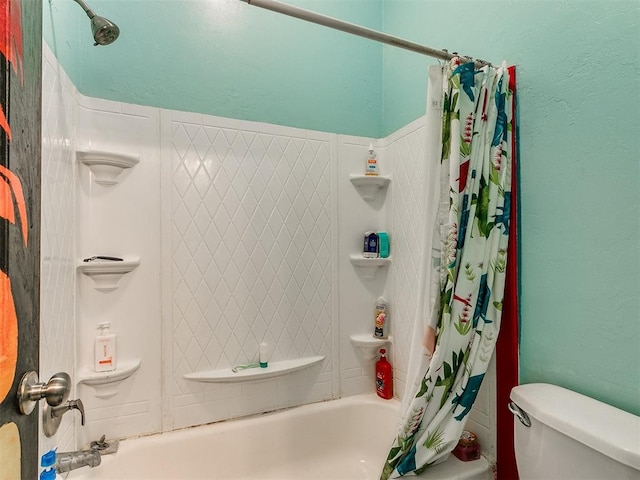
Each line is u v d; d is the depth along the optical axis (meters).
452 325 1.08
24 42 0.52
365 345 1.72
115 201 1.34
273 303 1.59
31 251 0.54
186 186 1.45
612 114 0.91
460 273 1.08
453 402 1.10
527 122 1.13
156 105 1.43
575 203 0.99
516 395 0.99
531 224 1.11
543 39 1.08
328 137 1.73
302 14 0.99
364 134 1.86
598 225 0.94
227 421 1.50
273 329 1.59
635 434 0.77
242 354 1.53
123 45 1.39
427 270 1.12
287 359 1.62
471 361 1.10
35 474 0.55
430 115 1.12
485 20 1.30
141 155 1.38
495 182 1.11
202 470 1.39
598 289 0.94
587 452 0.80
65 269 1.14
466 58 1.11
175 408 1.42
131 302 1.36
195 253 1.46
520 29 1.16
